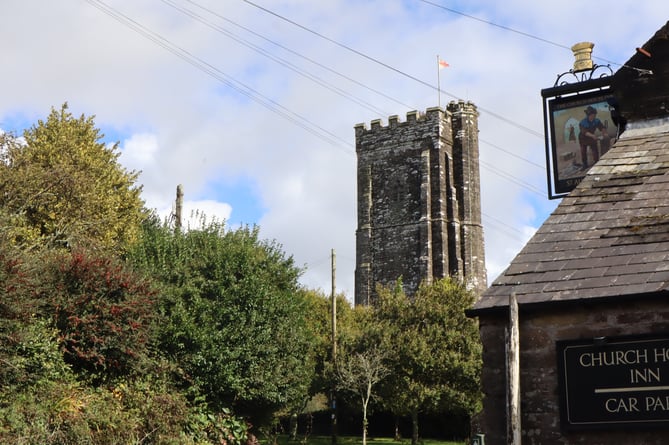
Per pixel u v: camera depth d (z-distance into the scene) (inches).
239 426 1029.8
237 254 1093.8
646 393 374.0
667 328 375.2
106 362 870.4
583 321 394.3
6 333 746.8
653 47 511.2
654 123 505.4
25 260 830.5
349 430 2132.1
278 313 1109.1
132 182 1439.5
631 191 452.8
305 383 1184.8
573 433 386.3
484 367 416.2
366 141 3021.7
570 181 603.5
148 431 854.5
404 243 2881.4
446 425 1998.0
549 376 397.1
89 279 866.1
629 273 393.1
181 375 964.6
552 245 435.5
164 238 1120.8
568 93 615.8
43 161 1331.2
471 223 2913.4
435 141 2908.5
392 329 1807.3
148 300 897.5
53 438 734.5
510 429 383.9
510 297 399.9
